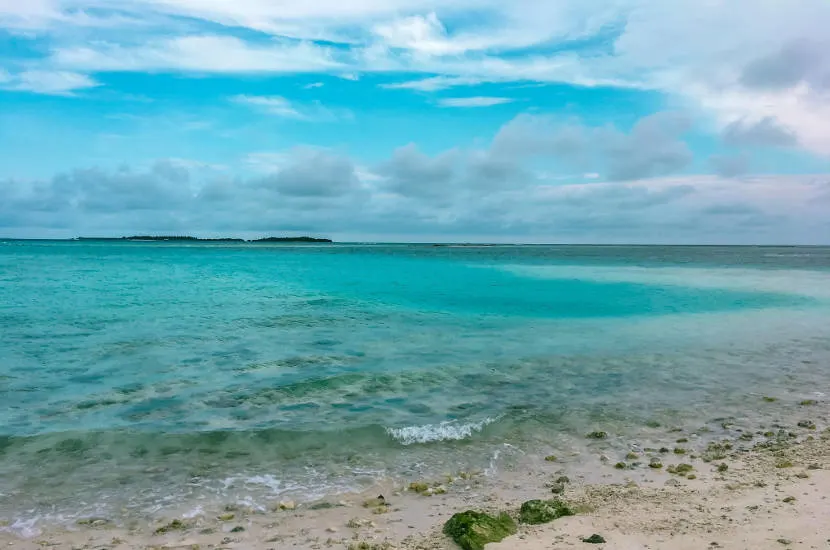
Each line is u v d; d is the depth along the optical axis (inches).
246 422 390.9
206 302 1027.9
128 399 439.2
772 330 793.6
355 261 2704.2
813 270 2122.3
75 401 432.1
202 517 258.2
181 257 2967.5
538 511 244.4
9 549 226.7
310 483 298.4
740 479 289.9
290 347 642.2
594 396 462.9
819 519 229.6
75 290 1203.9
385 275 1766.7
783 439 361.4
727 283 1519.4
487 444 357.1
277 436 363.3
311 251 4726.9
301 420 396.5
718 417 411.2
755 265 2522.1
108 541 234.2
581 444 357.4
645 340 711.1
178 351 611.5
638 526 230.1
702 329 797.9
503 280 1589.6
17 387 466.6
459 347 655.8
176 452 338.0
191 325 777.6
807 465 308.5
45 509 265.1
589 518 240.7
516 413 416.8
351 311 938.1
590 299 1154.7
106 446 344.5
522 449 348.8
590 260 3058.6
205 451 340.2
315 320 837.2
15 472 306.3
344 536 235.5
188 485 294.5
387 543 225.5
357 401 442.3
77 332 712.4
